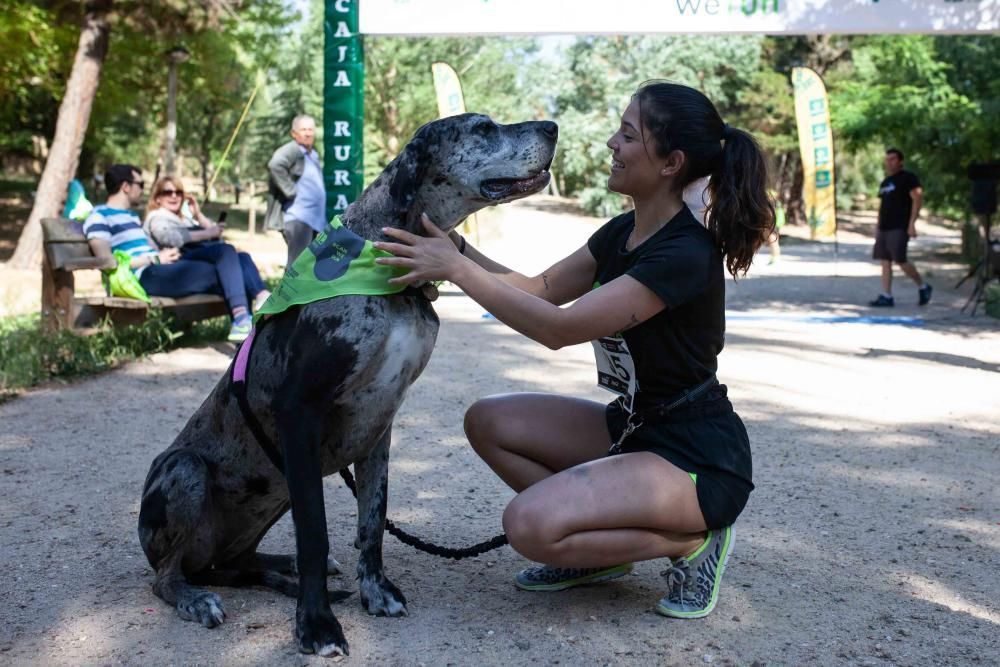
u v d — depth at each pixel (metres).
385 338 2.85
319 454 2.85
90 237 7.32
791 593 3.32
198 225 8.62
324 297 2.82
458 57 23.16
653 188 3.01
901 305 11.82
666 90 2.96
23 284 12.67
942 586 3.41
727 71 31.34
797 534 3.92
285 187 9.25
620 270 3.10
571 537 2.86
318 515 2.83
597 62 31.03
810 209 13.81
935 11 9.54
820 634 3.00
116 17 14.93
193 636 2.93
